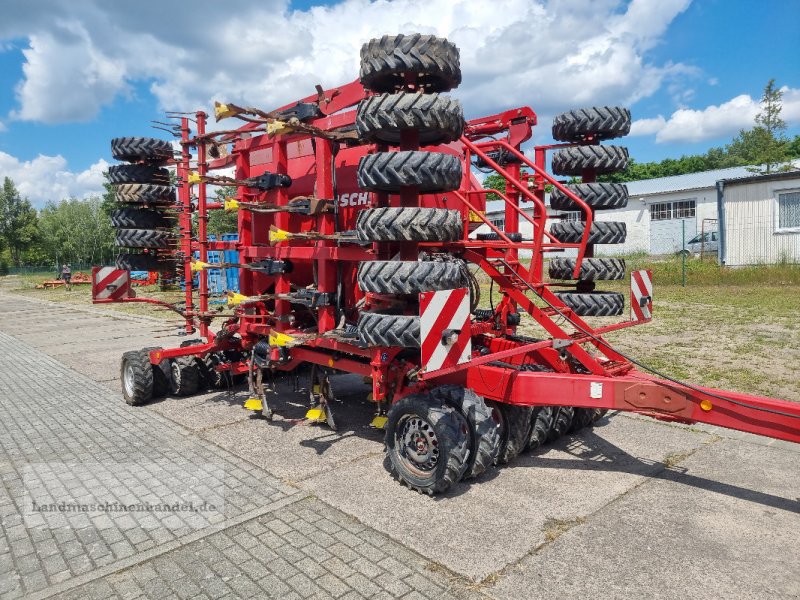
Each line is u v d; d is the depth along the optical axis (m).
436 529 3.62
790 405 3.34
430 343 3.70
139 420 6.13
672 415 3.75
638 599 2.90
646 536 3.52
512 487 4.25
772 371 7.40
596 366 4.41
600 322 11.58
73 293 30.09
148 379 6.61
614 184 5.50
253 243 6.83
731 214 22.03
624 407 3.90
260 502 4.04
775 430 3.38
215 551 3.40
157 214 7.13
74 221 59.72
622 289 16.75
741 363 7.86
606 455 4.87
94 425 5.99
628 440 5.23
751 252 21.59
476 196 6.57
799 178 20.34
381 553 3.35
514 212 6.25
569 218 6.45
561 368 4.84
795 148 51.31
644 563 3.22
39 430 5.88
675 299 15.06
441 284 3.90
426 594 2.96
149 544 3.50
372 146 5.44
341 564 3.24
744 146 50.12
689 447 5.03
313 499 4.08
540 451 4.98
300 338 5.28
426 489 4.08
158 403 6.80
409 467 4.26
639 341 9.56
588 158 5.46
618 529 3.61
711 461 4.71
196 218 7.17
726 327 10.81
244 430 5.71
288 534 3.59
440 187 4.06
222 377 7.21
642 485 4.26
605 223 5.55
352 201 5.73
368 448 5.13
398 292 3.93
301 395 7.04
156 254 7.27
